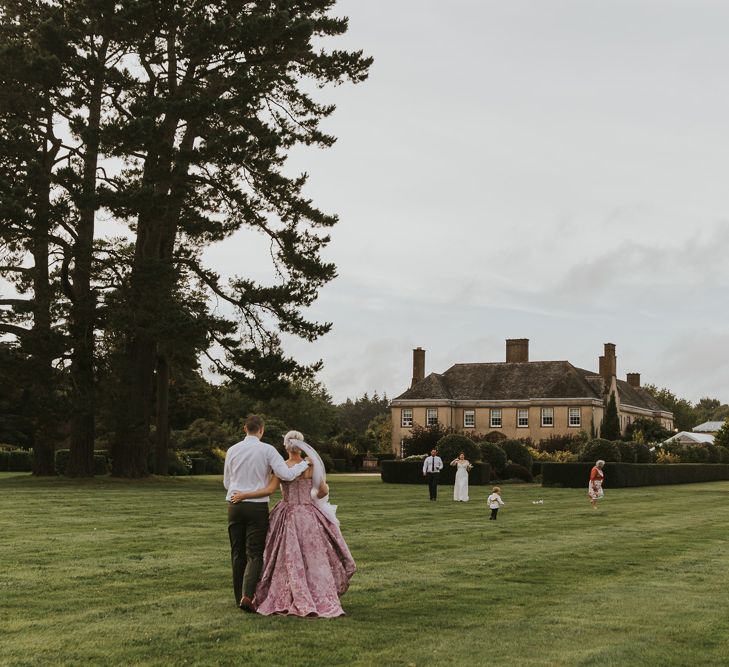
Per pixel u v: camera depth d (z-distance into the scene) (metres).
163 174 36.59
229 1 39.97
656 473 50.41
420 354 90.44
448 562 13.77
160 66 40.31
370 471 73.94
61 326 38.06
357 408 165.38
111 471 40.31
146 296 36.66
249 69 39.00
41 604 9.80
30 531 17.25
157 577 11.67
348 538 17.09
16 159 35.62
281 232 40.75
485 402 84.81
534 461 60.44
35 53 35.91
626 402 90.06
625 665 7.58
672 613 9.93
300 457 9.87
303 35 37.53
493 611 9.82
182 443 64.62
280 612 9.38
